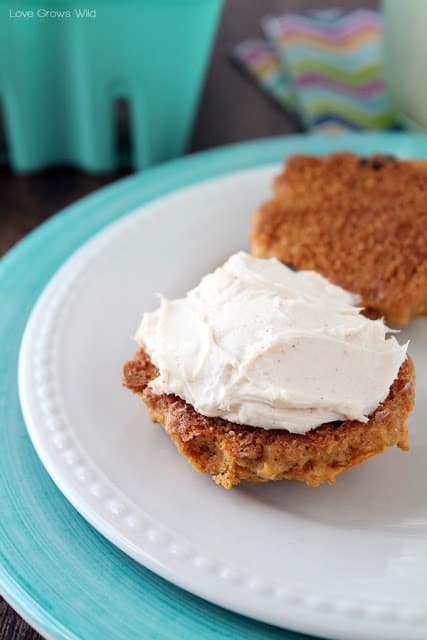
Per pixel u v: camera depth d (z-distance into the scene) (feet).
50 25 1.11
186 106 1.21
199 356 0.76
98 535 0.73
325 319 0.79
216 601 0.67
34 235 1.02
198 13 1.12
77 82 1.17
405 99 1.22
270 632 0.67
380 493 0.77
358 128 1.25
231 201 1.05
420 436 0.82
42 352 0.86
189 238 1.01
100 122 1.20
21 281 0.96
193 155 1.18
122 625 0.67
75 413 0.81
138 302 0.94
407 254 0.92
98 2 1.10
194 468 0.76
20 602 0.68
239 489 0.76
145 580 0.70
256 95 1.34
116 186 1.09
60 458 0.76
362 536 0.73
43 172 1.25
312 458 0.74
